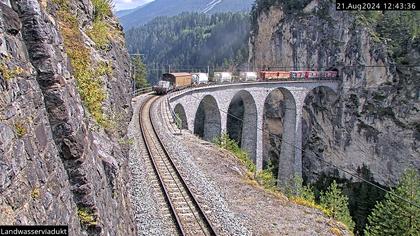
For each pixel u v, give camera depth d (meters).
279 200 24.30
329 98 94.75
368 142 87.31
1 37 6.20
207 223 17.77
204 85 62.19
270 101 107.62
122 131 17.41
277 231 19.73
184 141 35.53
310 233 20.22
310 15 105.94
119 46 23.84
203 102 61.75
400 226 36.41
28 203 5.95
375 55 85.88
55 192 7.12
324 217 23.05
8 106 5.98
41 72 7.87
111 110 15.59
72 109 8.73
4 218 5.18
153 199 20.09
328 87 90.50
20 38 7.16
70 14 14.05
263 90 69.69
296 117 79.31
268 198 24.23
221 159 31.78
